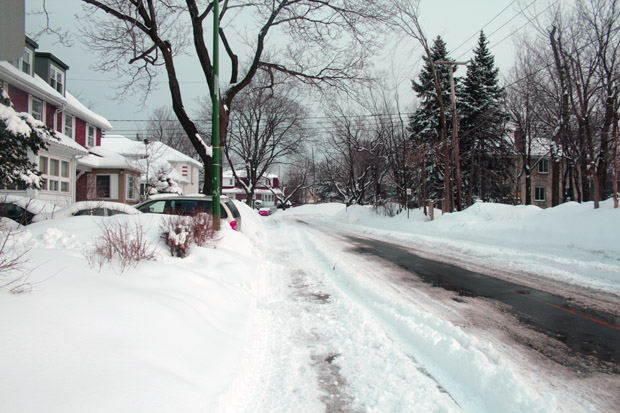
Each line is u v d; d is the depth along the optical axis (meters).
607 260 9.24
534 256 10.32
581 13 14.29
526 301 6.24
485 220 16.62
